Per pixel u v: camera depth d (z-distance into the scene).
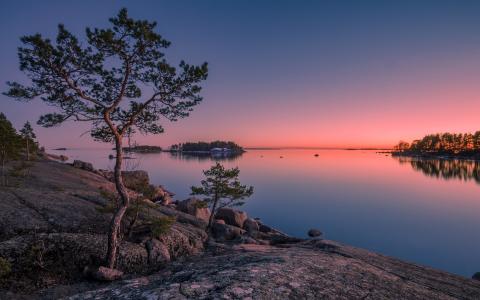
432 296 8.70
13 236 14.96
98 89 14.42
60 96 13.33
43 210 18.39
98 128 15.09
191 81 14.96
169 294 6.45
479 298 10.03
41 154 79.94
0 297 11.48
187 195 67.69
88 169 57.91
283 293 6.73
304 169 162.25
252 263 9.91
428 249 33.25
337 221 46.47
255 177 117.50
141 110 14.77
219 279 7.57
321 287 7.50
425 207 58.12
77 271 13.95
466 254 31.42
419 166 171.62
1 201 18.25
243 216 37.66
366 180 107.06
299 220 47.25
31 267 13.34
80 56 13.12
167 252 16.86
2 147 31.14
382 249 33.16
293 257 10.93
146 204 18.84
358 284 8.28
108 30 12.66
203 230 24.11
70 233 15.91
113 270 13.79
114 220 14.30
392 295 7.92
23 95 12.66
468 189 82.56
